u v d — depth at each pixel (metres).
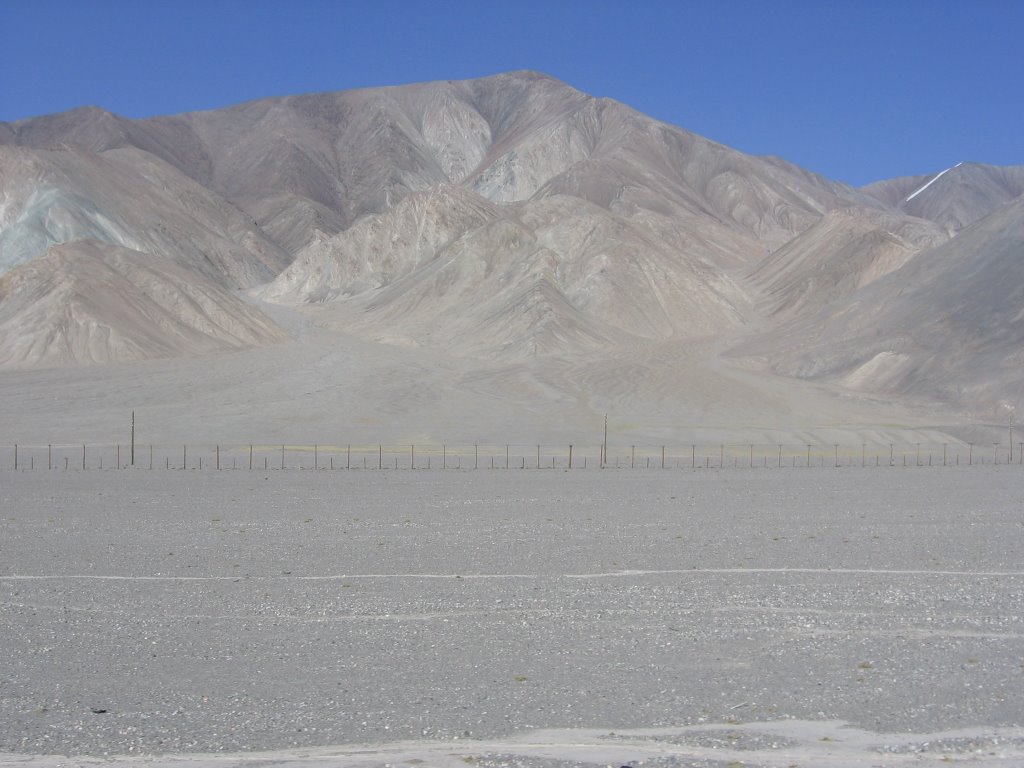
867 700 14.88
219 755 13.02
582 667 16.42
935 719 14.16
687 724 14.01
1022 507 34.66
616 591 21.47
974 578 22.78
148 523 30.56
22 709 14.60
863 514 32.75
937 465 50.56
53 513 32.66
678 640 17.86
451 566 24.16
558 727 13.91
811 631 18.39
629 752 13.02
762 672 16.14
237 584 22.23
